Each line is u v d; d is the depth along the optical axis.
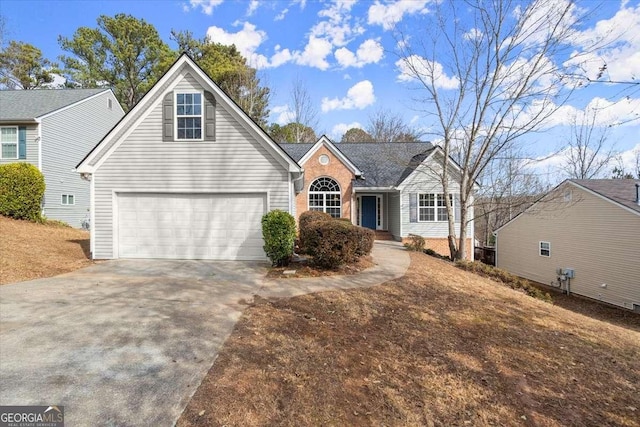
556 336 5.61
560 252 16.62
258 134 10.25
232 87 31.19
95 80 31.05
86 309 5.66
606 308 13.56
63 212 17.56
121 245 10.42
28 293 6.54
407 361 4.30
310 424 2.99
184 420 2.91
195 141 10.30
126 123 10.19
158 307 5.83
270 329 5.00
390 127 36.41
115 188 10.29
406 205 17.20
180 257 10.44
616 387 4.03
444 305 6.72
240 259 10.38
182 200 10.43
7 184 14.18
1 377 3.51
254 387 3.47
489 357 4.58
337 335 4.98
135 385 3.41
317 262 9.30
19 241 10.97
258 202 10.41
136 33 31.52
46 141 16.47
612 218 13.95
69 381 3.46
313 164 17.48
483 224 30.75
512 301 7.71
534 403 3.56
